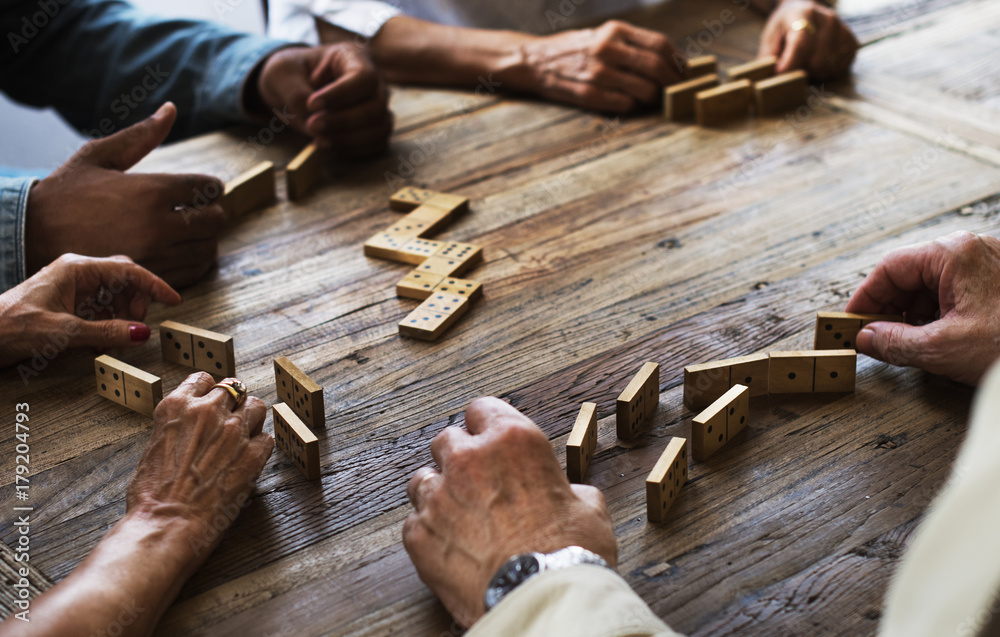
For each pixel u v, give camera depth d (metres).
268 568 0.91
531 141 1.96
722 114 2.02
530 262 1.52
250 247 1.58
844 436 1.08
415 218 1.64
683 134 1.97
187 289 1.46
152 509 0.90
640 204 1.69
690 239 1.56
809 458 1.05
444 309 1.36
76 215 1.36
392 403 1.18
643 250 1.54
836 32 2.11
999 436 0.45
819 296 1.38
